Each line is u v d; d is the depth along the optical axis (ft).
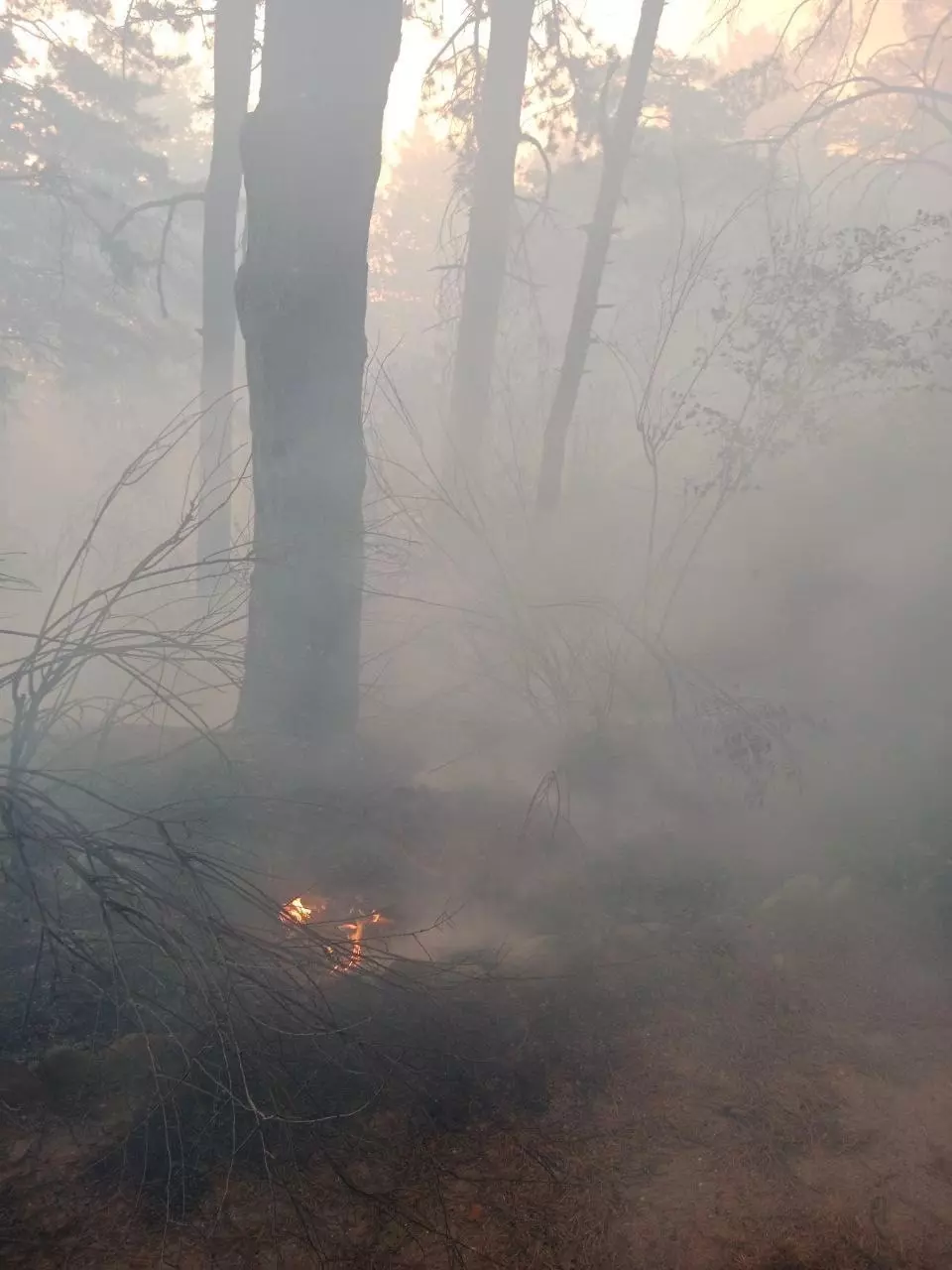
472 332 37.99
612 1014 14.43
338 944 13.15
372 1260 10.57
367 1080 12.62
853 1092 13.21
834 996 15.08
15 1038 13.06
